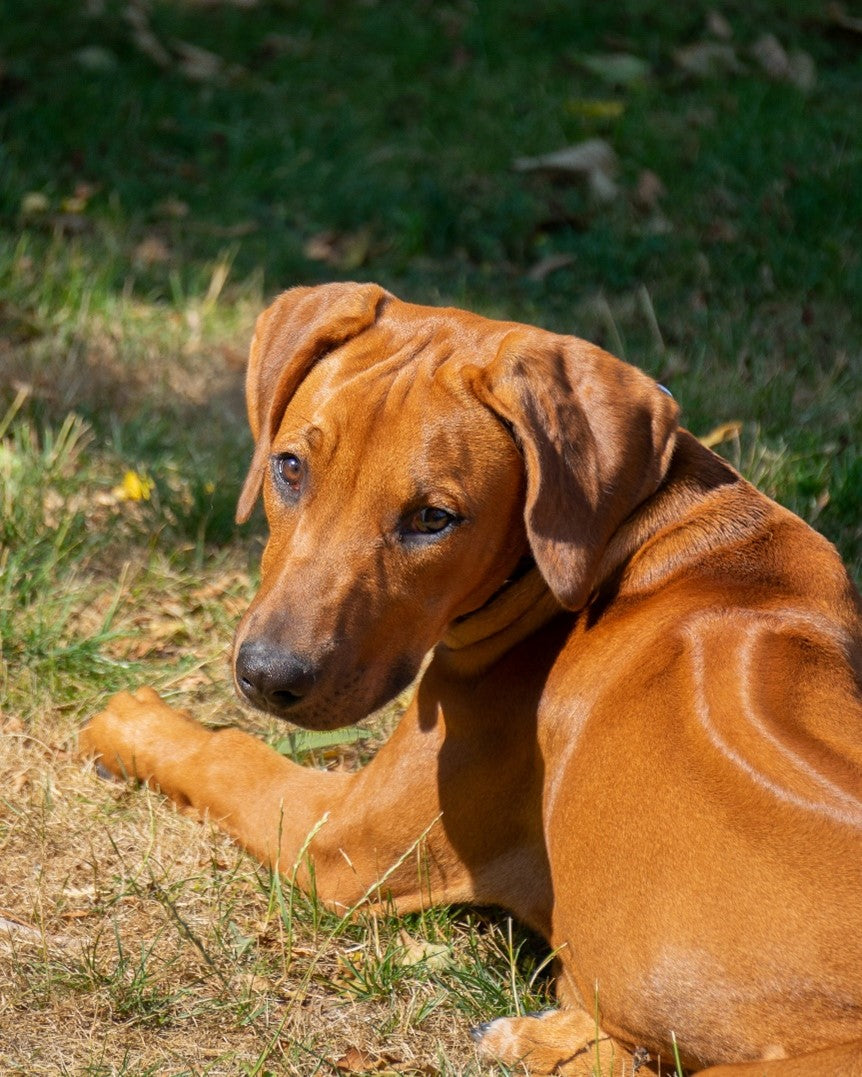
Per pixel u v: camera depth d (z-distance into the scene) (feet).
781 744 14.85
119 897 19.19
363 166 42.55
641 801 15.25
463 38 50.55
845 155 43.73
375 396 16.52
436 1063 17.07
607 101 46.73
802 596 17.19
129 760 21.53
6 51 45.57
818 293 38.47
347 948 18.94
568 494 16.07
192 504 28.12
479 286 38.29
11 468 28.09
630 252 39.40
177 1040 17.11
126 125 43.29
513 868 18.30
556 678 17.30
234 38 48.98
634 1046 15.96
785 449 29.99
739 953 14.10
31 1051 16.72
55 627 24.08
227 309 35.94
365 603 16.20
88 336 33.96
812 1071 13.29
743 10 53.26
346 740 22.39
